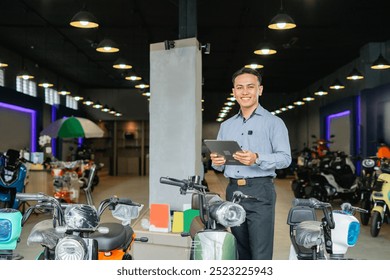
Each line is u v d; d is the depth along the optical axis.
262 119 2.81
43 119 15.82
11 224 2.68
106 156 22.55
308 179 10.88
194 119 5.01
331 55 14.22
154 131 5.16
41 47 13.31
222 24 10.63
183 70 5.07
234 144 2.45
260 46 8.41
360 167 12.88
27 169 8.53
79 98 17.42
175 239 4.20
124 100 22.61
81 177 11.97
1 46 12.90
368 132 12.33
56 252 2.26
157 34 11.63
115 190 13.31
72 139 19.23
